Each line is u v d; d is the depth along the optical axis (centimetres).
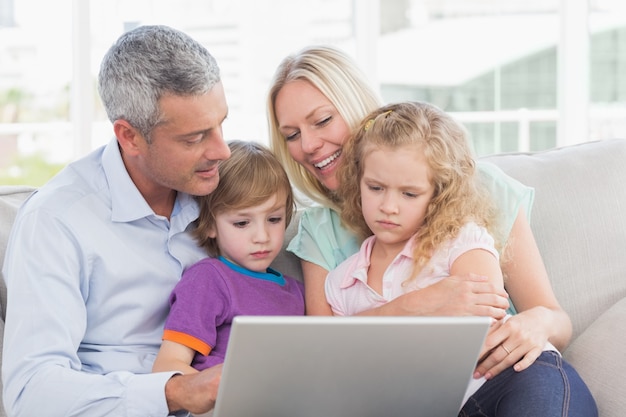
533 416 144
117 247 168
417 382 130
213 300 171
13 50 461
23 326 154
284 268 194
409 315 155
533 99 429
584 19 405
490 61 428
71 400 147
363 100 188
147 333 172
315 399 129
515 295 174
